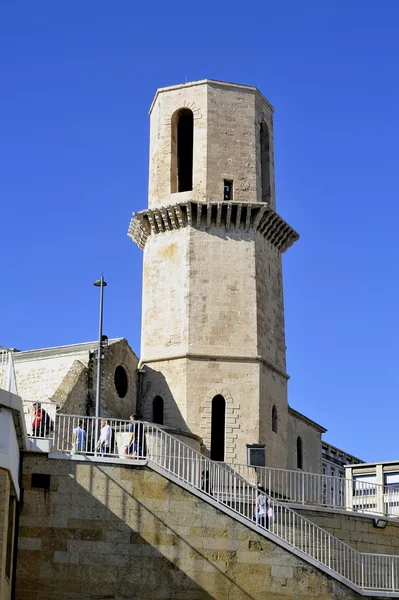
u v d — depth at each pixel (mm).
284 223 55969
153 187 55875
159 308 53938
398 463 59500
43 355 53250
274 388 53625
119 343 52969
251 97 56500
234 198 54562
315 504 44969
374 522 44781
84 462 36156
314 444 64625
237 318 52875
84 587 35156
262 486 46469
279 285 56344
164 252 54719
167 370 52531
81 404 49375
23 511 35312
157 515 36156
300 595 36500
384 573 40094
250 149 55562
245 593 36125
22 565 34875
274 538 36750
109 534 35688
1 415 31625
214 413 51562
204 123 55312
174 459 38938
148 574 35656
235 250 53938
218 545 36312
